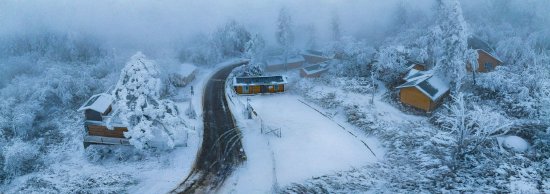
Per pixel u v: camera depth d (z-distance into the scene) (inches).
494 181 979.9
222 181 1163.3
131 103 1266.0
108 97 1499.8
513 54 2070.6
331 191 1036.5
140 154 1339.8
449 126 1423.5
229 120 1691.7
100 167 1293.1
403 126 1481.3
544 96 1405.0
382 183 1065.5
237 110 1828.2
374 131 1473.9
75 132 1706.4
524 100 1550.2
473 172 1049.5
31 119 1815.9
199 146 1417.3
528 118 1443.2
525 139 1261.1
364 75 2226.9
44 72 2421.3
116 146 1401.3
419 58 2148.1
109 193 1082.7
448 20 1658.5
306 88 2139.5
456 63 1636.3
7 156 1353.3
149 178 1186.6
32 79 2295.8
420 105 1647.4
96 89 2266.2
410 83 1688.0
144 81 1256.8
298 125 1603.1
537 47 2491.4
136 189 1114.7
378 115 1621.6
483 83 1704.0
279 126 1596.9
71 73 2343.8
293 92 2123.5
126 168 1266.0
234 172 1219.2
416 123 1519.4
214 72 2758.4
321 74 2472.9
